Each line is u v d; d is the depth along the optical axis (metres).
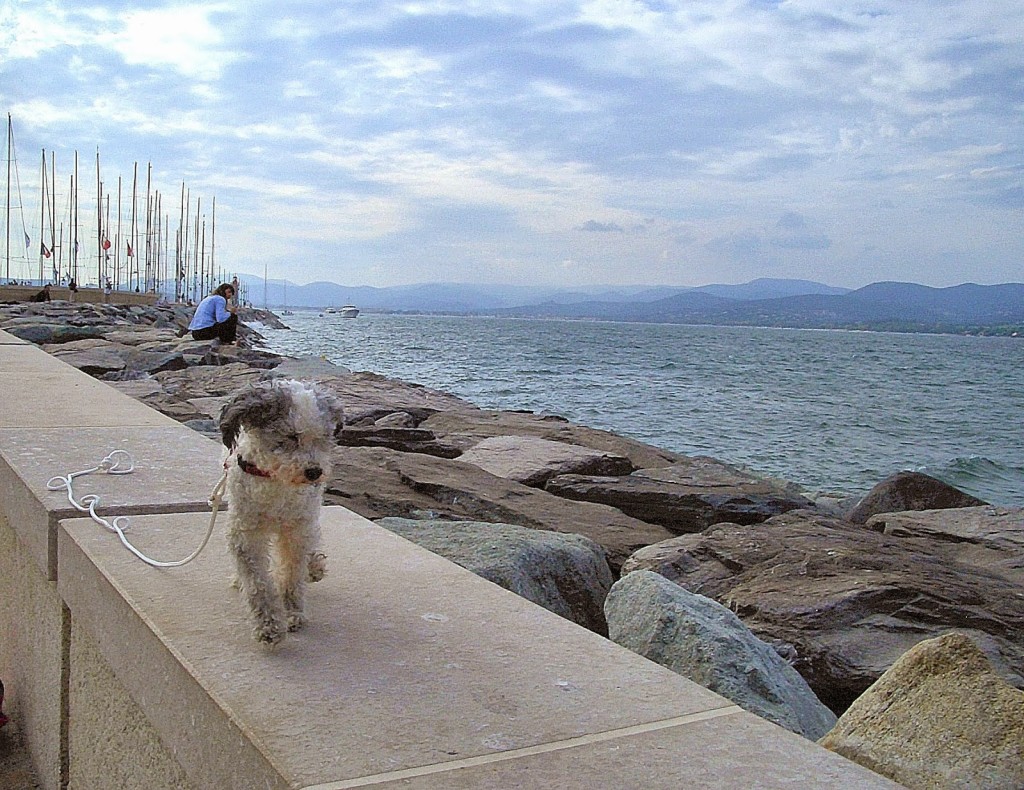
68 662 4.56
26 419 7.62
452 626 3.79
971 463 21.58
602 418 28.11
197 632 3.50
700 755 2.77
